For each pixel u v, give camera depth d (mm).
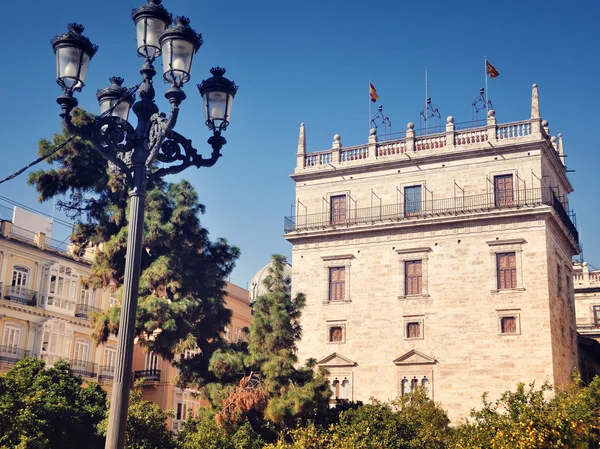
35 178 45688
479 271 54312
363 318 57062
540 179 54281
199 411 43844
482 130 57094
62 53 15609
